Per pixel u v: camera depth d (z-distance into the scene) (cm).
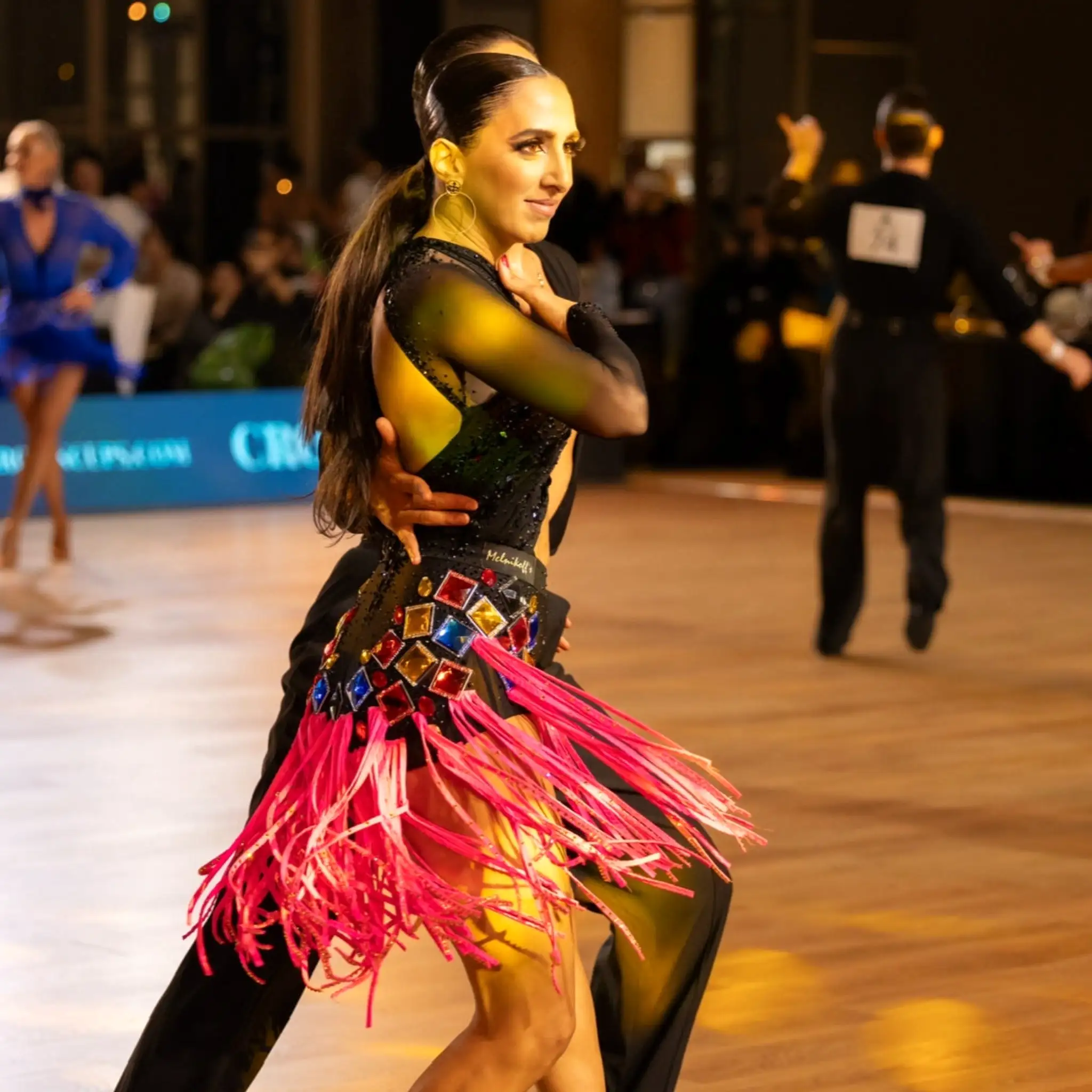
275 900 386
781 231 1112
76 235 1405
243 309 1841
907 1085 521
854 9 2272
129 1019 569
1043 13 2112
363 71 2570
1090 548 1551
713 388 2038
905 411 1089
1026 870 723
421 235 377
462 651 372
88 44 2562
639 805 433
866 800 820
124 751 892
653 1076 445
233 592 1316
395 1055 544
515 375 360
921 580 1104
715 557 1495
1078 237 1753
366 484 388
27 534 1573
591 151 2380
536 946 370
